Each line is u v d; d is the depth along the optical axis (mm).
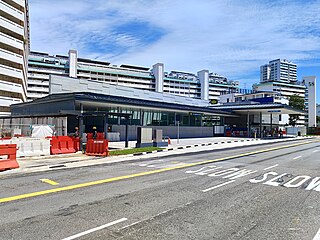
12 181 9086
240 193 7535
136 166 12586
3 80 44781
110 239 4473
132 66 125188
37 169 11500
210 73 155375
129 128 31438
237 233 4766
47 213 5766
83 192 7574
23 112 35062
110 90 39688
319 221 5371
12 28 46062
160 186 8359
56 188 8055
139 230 4859
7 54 44375
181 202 6621
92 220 5344
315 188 8203
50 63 98688
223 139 36094
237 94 76125
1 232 4754
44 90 95812
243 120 51094
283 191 7805
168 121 37938
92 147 16469
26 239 4469
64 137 17281
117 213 5770
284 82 137500
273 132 48094
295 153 19281
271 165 13047
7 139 20891
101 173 10656
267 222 5309
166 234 4691
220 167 12312
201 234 4707
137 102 28938
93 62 114625
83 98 23672
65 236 4586
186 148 22547
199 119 43688
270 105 42594
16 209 6035
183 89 130250
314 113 102875
